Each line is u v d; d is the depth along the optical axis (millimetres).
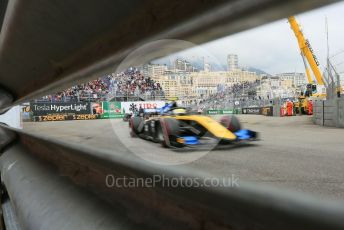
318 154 4672
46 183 1314
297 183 2953
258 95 25672
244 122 14758
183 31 632
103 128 13320
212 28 581
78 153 1066
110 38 827
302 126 12086
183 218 573
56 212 994
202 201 477
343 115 11008
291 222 295
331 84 12797
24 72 1502
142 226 687
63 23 843
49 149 1602
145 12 667
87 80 1291
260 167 3727
